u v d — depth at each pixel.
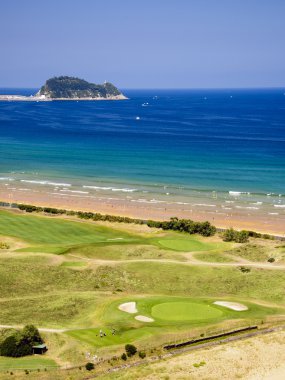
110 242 86.50
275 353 53.53
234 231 93.62
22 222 100.19
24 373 48.94
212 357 52.44
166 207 115.62
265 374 49.81
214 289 69.88
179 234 95.69
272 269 75.62
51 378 48.31
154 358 52.12
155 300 64.31
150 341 54.19
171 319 59.31
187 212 112.12
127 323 57.78
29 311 61.53
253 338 56.66
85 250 82.44
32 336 53.38
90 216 105.62
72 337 54.75
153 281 71.75
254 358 52.50
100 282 71.44
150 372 49.47
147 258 80.12
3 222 99.62
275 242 90.56
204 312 61.41
